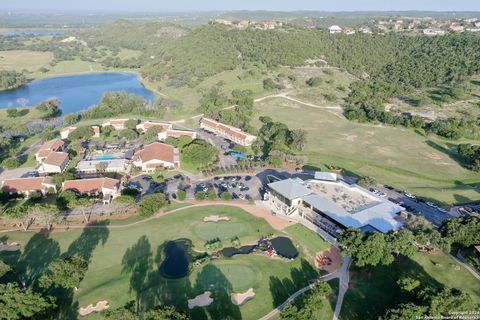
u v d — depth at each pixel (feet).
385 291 378.73
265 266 421.59
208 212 534.37
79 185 577.43
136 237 475.31
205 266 421.59
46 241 466.70
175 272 415.44
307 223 505.66
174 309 315.99
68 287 379.14
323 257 439.22
